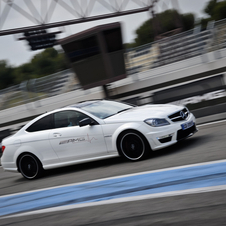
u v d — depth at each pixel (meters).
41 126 8.30
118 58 17.11
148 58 17.62
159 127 6.96
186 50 17.14
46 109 18.42
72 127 7.80
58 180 7.39
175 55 17.31
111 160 8.13
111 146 7.32
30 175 8.41
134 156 7.18
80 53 16.94
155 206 4.11
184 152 7.02
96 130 7.42
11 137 8.73
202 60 16.88
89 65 17.09
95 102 8.49
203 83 12.83
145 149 7.00
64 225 4.16
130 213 4.06
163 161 6.59
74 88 17.92
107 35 16.66
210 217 3.39
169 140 7.04
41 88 18.45
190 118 7.64
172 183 4.93
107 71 16.94
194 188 4.44
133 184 5.41
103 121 7.44
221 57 16.52
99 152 7.48
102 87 17.84
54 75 18.20
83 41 16.70
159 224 3.52
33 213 5.08
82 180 6.71
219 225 3.15
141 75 17.75
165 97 13.55
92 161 7.84
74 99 18.08
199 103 12.91
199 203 3.85
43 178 8.17
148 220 3.71
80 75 17.42
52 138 7.98
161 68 17.55
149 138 6.93
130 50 17.52
